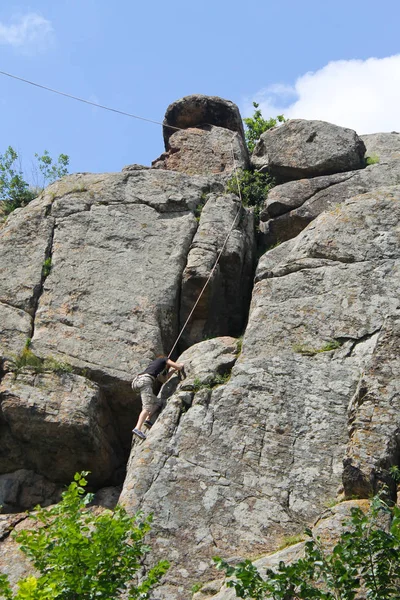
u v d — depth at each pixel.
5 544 12.81
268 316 14.55
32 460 14.07
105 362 14.63
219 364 13.95
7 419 13.89
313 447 12.56
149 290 15.52
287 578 9.08
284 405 12.98
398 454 11.64
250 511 12.02
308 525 11.84
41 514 9.99
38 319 15.12
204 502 12.14
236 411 12.99
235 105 19.92
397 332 12.59
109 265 15.84
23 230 16.33
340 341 14.08
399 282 14.59
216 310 15.93
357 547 9.12
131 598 9.27
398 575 9.02
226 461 12.52
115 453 14.55
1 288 15.53
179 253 16.00
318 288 14.78
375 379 12.23
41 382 14.16
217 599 10.68
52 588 8.53
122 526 9.61
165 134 19.98
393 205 15.59
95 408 14.13
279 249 16.03
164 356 14.72
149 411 13.75
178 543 11.77
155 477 12.43
